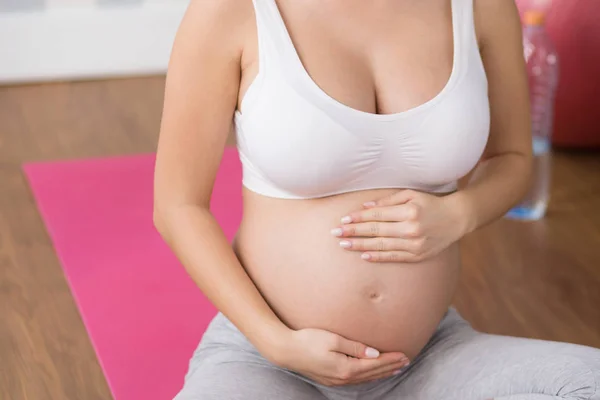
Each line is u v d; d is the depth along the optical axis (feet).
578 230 12.78
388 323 6.61
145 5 18.69
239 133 6.59
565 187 14.03
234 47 6.38
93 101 17.53
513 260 12.01
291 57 6.24
